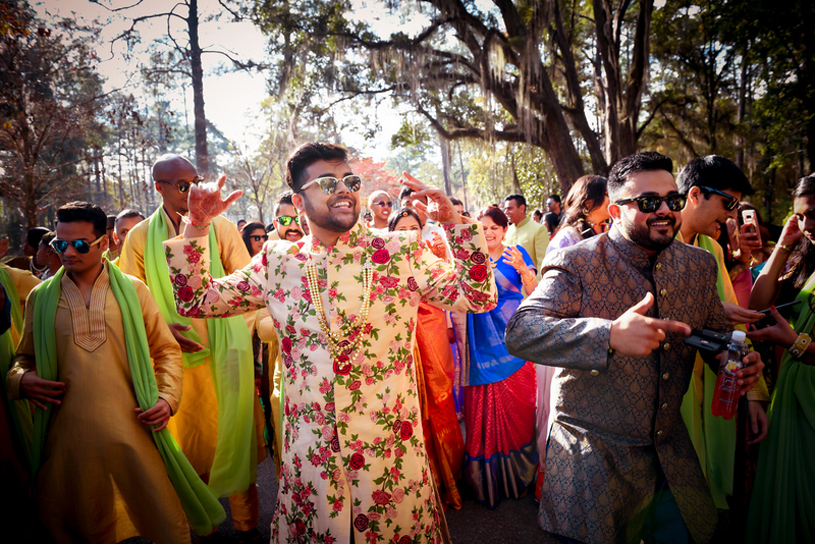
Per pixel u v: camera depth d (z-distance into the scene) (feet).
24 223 47.91
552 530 5.73
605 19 46.34
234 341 8.93
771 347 8.72
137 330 7.63
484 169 60.54
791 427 7.10
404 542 5.60
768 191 69.62
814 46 43.91
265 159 55.77
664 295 5.64
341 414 5.40
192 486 7.87
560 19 45.75
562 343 4.98
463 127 53.83
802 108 46.01
